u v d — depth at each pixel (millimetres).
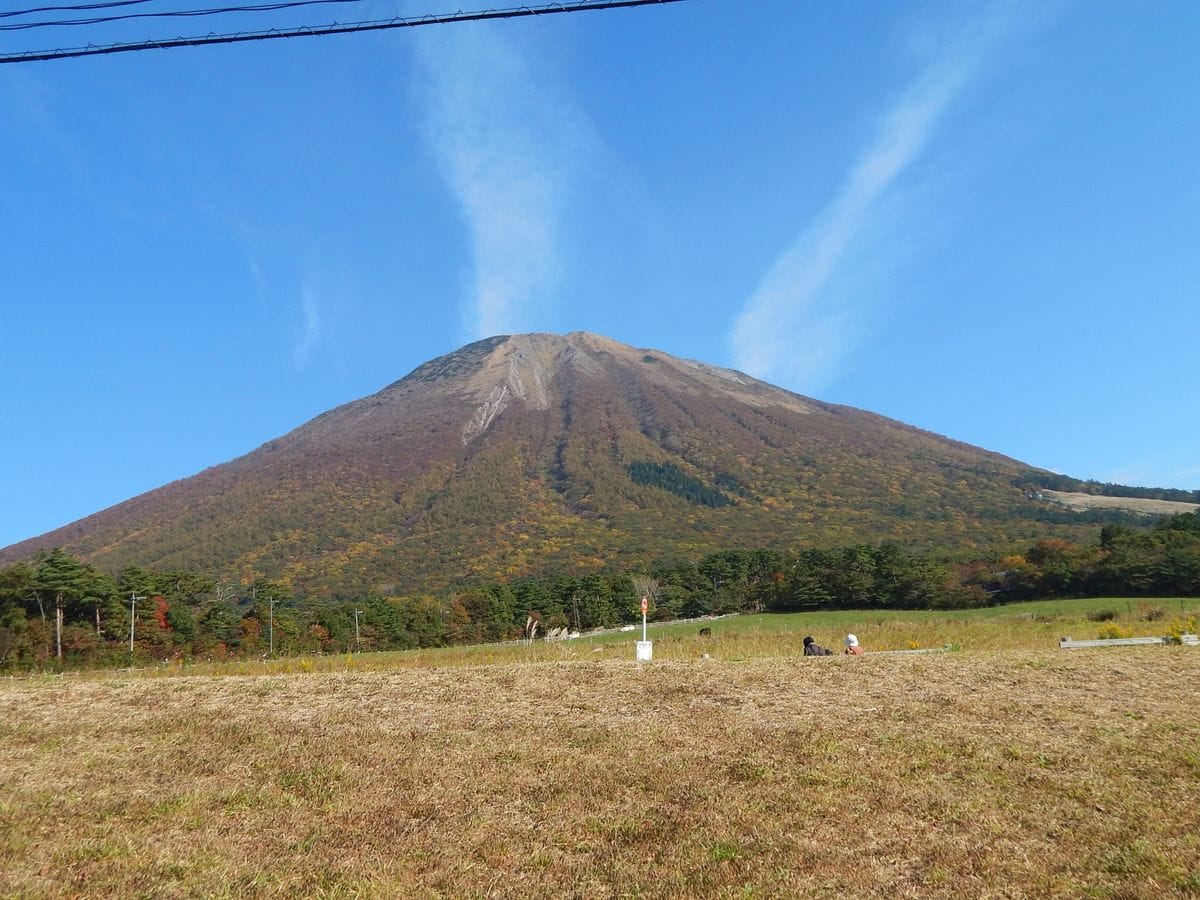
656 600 78312
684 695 14492
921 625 38094
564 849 8367
